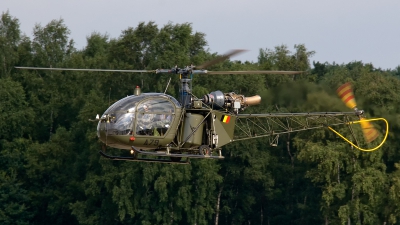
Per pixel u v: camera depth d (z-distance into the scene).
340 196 171.12
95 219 191.12
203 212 186.12
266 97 177.00
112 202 190.50
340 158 172.38
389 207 170.88
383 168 172.38
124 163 185.38
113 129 75.94
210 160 187.00
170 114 77.88
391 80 183.38
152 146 77.75
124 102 77.25
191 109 79.56
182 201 182.75
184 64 186.12
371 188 167.25
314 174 179.50
